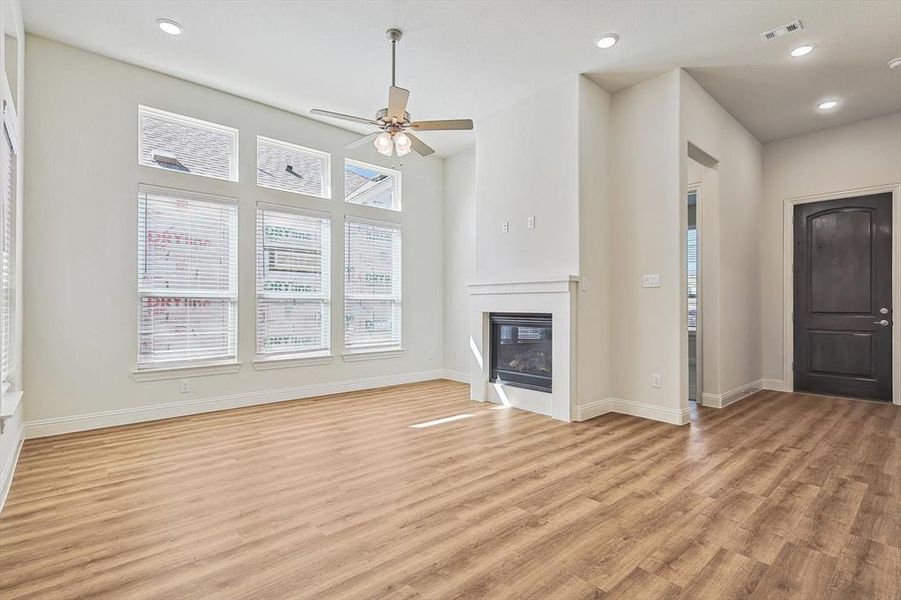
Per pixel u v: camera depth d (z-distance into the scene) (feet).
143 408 13.24
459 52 12.47
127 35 11.74
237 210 15.08
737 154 16.46
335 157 17.58
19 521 7.20
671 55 12.49
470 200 19.99
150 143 13.66
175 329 13.91
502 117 16.02
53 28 11.43
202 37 11.80
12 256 10.17
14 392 9.91
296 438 11.66
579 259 13.55
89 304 12.41
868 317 16.14
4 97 8.02
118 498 8.06
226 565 6.01
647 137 13.83
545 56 12.63
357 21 11.09
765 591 5.45
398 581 5.66
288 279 16.35
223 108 14.84
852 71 13.14
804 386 17.52
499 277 15.99
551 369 14.34
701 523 7.11
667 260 13.29
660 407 13.39
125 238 13.00
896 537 6.66
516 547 6.45
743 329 16.78
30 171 11.56
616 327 14.52
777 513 7.43
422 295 20.45
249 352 15.31
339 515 7.43
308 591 5.47
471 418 13.75
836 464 9.68
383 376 18.99
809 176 17.37
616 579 5.70
